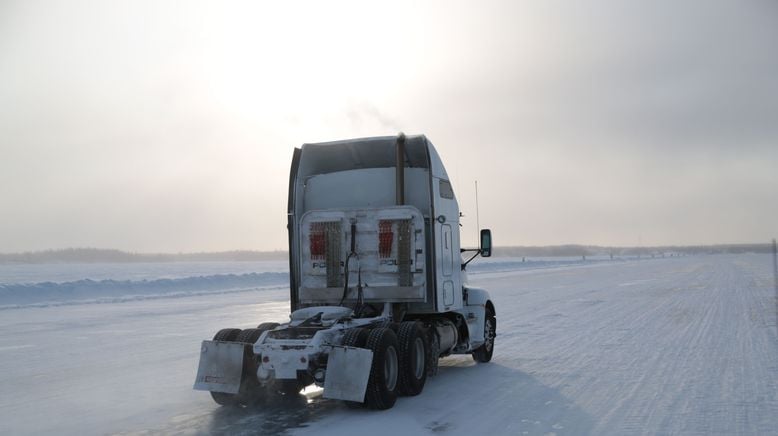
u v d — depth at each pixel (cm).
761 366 1070
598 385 942
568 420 741
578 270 6141
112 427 746
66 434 722
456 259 1044
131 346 1400
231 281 3831
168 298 2828
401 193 955
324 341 788
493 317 1199
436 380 995
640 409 790
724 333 1483
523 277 4759
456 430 702
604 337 1473
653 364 1108
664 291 2969
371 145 995
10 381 1022
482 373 1055
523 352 1282
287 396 890
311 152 1033
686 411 778
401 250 909
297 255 991
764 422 727
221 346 809
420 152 985
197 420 767
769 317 1800
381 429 709
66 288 2816
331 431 703
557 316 1972
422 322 970
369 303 931
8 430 741
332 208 1013
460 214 1086
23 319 1959
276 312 2166
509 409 798
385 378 792
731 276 4234
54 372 1098
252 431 709
